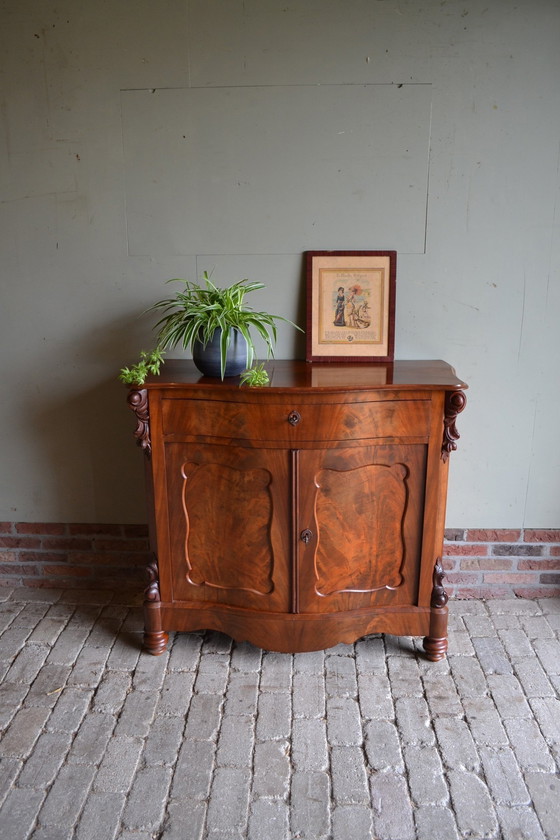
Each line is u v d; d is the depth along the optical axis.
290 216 2.24
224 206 2.25
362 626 2.09
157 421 1.99
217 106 2.17
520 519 2.47
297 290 2.30
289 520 2.00
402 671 2.08
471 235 2.23
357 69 2.13
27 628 2.31
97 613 2.41
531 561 2.50
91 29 2.13
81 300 2.35
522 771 1.68
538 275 2.26
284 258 2.28
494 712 1.89
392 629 2.11
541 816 1.55
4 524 2.56
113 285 2.33
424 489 2.01
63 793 1.61
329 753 1.74
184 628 2.14
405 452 1.98
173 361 2.32
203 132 2.19
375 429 1.94
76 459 2.49
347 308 2.26
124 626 2.33
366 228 2.24
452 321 2.31
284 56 2.13
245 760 1.71
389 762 1.71
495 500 2.46
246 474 1.98
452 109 2.14
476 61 2.11
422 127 2.16
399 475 2.00
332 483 1.97
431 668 2.09
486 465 2.43
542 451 2.41
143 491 2.50
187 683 2.03
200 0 2.10
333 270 2.24
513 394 2.37
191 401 1.95
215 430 1.96
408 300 2.29
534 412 2.38
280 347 2.35
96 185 2.25
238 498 2.01
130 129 2.20
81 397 2.43
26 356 2.41
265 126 2.18
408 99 2.14
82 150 2.22
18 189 2.27
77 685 2.01
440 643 2.12
